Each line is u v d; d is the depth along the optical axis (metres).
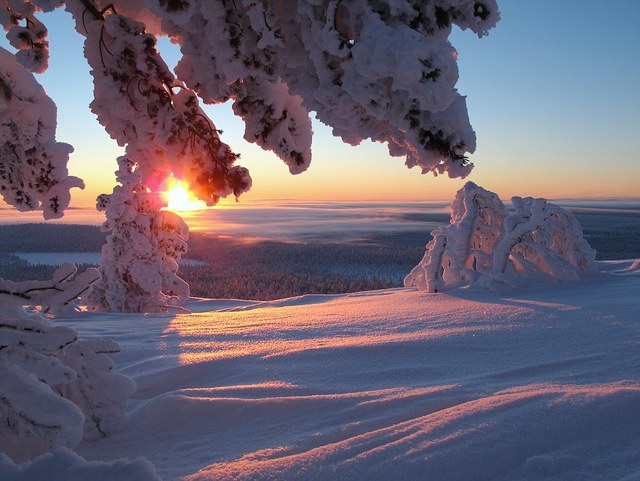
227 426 2.71
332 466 2.04
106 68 2.74
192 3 1.97
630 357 3.58
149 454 2.44
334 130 2.18
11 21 2.62
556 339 4.42
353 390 3.25
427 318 6.16
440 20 1.90
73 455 1.76
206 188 2.87
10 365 2.07
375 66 1.79
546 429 2.22
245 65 2.30
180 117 2.78
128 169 13.49
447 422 2.35
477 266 9.73
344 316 6.80
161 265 13.69
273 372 3.76
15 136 2.56
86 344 2.77
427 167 1.99
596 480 1.86
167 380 3.79
